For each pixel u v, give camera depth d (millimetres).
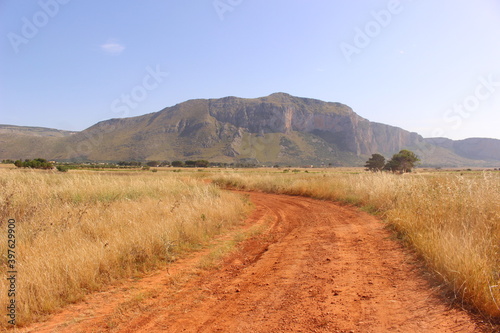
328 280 5246
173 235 8000
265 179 29984
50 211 9047
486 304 3660
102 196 12250
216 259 7066
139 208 10070
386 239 7660
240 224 11570
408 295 4363
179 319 4164
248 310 4309
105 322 4168
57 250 6117
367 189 14820
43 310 4484
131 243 6918
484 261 4320
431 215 7340
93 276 5434
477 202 6902
